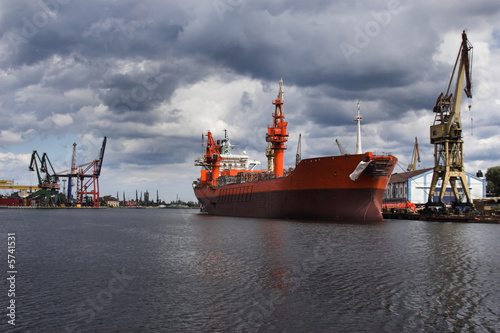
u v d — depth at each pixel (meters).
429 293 19.59
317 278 22.53
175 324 15.84
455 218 64.31
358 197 57.94
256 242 37.34
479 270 24.53
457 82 66.88
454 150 70.81
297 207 64.94
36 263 28.31
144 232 52.88
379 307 17.58
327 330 15.19
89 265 27.41
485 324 15.71
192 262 27.91
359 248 32.88
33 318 16.61
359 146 69.81
